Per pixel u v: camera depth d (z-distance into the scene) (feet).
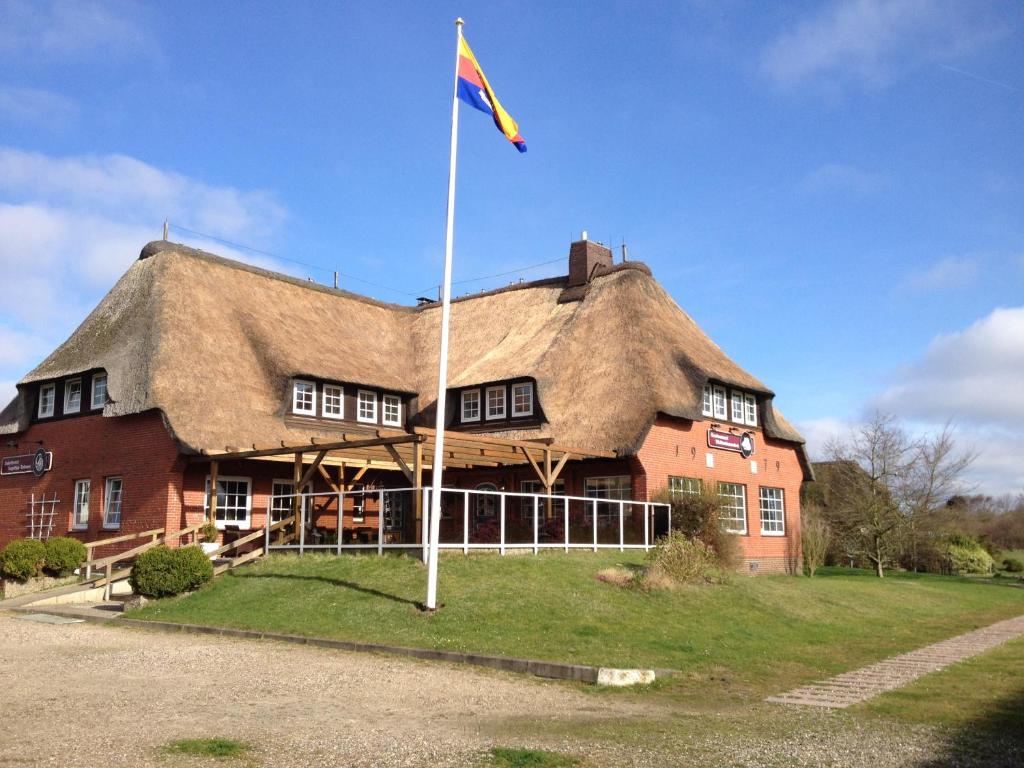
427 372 109.91
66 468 88.07
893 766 24.43
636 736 27.63
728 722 30.50
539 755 24.14
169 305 86.99
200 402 79.15
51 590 70.74
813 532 107.86
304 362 90.38
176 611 56.54
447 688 35.45
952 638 59.98
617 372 88.79
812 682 40.68
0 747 24.36
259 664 39.96
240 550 81.35
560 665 39.14
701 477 90.17
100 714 28.99
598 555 71.87
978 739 28.25
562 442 85.61
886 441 136.15
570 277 111.04
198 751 24.03
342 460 82.33
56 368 90.43
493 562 61.77
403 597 52.95
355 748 25.00
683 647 47.03
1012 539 213.25
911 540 136.98
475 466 95.14
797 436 107.34
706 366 92.32
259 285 104.22
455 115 54.49
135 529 78.43
